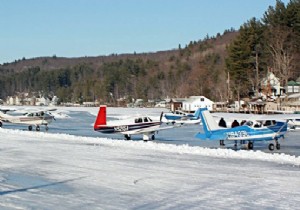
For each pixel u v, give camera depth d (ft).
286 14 325.83
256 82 306.55
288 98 272.10
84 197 41.75
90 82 625.41
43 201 40.09
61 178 51.85
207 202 39.40
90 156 71.56
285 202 39.19
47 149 81.76
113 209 37.22
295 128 139.13
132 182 48.98
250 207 37.50
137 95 545.03
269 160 65.82
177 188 45.52
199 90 410.31
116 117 213.25
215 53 554.87
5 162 65.16
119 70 607.78
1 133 118.01
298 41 318.45
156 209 37.19
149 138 110.83
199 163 63.16
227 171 56.03
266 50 313.94
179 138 112.47
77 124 177.78
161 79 565.53
